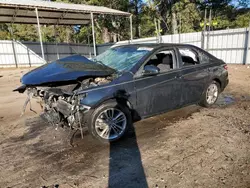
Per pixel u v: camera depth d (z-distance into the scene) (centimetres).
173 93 426
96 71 343
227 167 279
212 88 521
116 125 364
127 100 365
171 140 360
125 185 249
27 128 438
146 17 3266
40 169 288
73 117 336
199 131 392
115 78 359
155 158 305
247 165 283
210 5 3048
